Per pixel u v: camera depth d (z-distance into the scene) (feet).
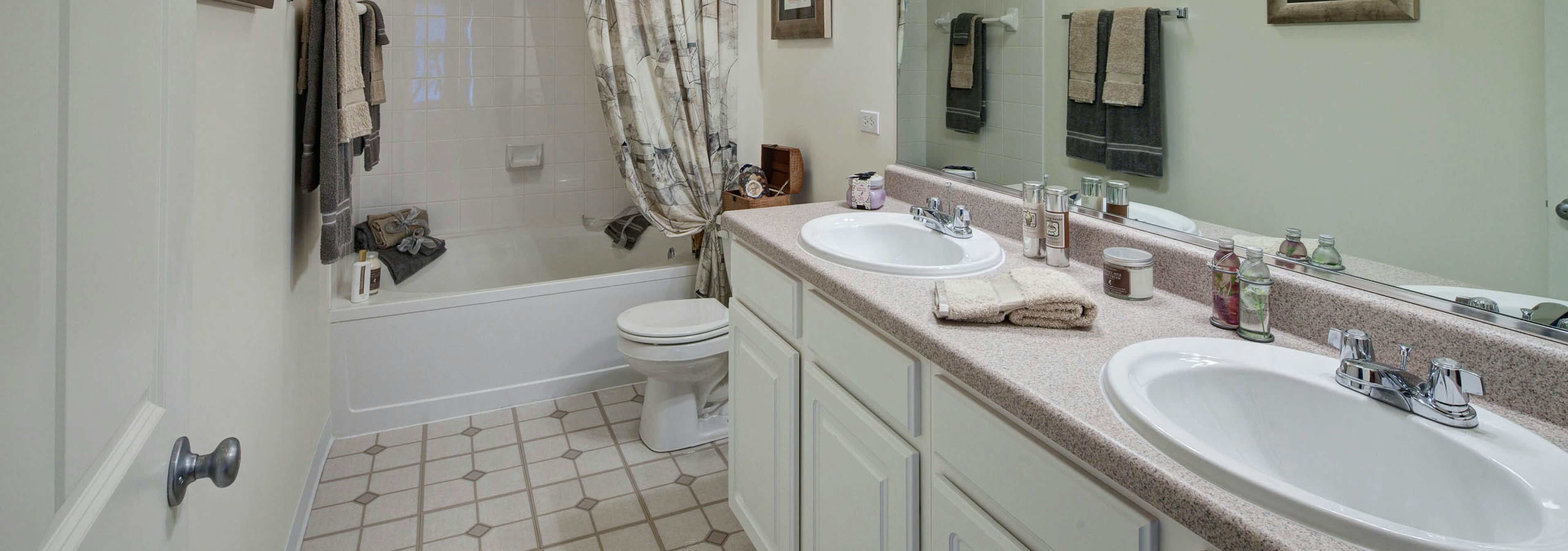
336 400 8.76
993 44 6.37
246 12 5.11
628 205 12.89
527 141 12.17
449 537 6.91
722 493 7.68
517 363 9.64
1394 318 3.58
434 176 11.67
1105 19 5.22
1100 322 4.21
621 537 6.93
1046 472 3.20
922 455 4.21
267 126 5.72
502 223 12.20
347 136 6.69
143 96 2.27
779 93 10.46
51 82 1.67
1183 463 2.66
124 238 2.13
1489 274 3.32
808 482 5.53
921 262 6.22
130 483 2.16
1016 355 3.69
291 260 6.57
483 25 11.63
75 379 1.81
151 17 2.34
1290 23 4.00
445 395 9.29
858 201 7.35
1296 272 4.16
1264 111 4.19
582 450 8.57
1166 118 4.84
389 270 10.52
